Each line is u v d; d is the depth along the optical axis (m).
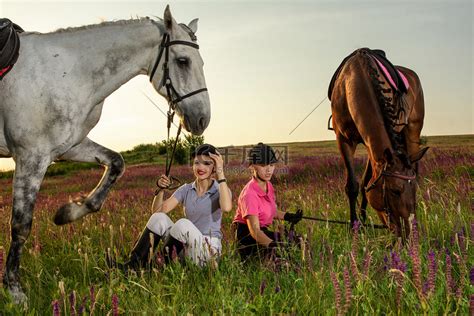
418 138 6.76
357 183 6.08
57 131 4.12
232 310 2.95
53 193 15.36
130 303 3.22
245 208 4.12
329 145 23.19
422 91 6.90
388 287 3.23
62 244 5.54
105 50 4.32
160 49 4.44
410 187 4.35
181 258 4.12
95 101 4.36
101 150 4.68
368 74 5.30
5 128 4.16
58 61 4.18
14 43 4.00
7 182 20.23
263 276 3.59
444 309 2.90
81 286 3.78
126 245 5.30
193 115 4.41
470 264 3.72
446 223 5.18
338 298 2.72
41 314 3.36
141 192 11.08
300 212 4.61
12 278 3.92
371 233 5.14
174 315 2.92
